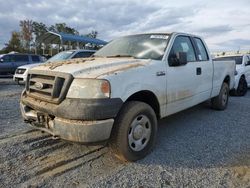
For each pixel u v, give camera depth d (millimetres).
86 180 3188
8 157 3752
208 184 3109
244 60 10562
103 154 3924
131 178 3234
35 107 3613
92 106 3135
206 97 5816
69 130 3199
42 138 4500
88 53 11578
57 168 3490
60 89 3365
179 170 3457
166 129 5215
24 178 3209
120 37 5445
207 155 3936
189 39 5281
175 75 4453
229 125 5523
